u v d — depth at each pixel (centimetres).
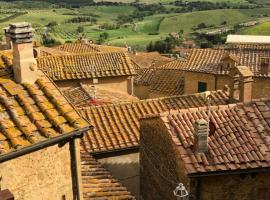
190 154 1422
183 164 1402
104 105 2134
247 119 1594
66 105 1102
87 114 2066
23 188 976
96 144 1908
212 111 1619
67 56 3475
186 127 1537
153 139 1725
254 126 1560
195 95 2303
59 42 7925
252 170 1404
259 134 1528
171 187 1559
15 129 982
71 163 1080
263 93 3516
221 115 1602
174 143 1471
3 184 936
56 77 3231
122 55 3591
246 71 2191
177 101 2231
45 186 1024
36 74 1131
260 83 3509
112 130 1992
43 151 1007
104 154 1923
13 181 954
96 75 3325
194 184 1395
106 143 1919
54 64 3372
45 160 1015
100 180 1442
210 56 3922
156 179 1734
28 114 1034
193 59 3975
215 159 1408
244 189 1441
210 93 2317
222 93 2356
